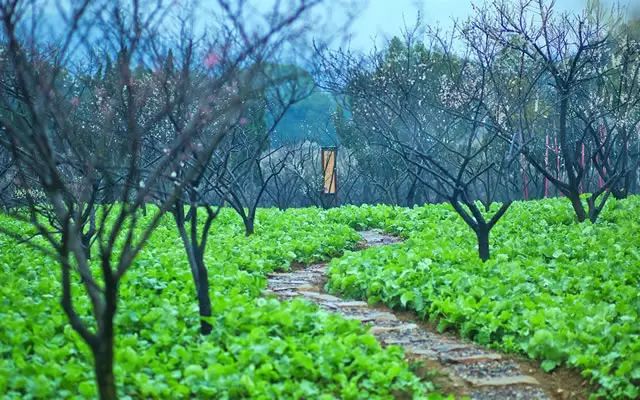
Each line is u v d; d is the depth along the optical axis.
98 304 7.29
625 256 16.31
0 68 9.88
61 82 13.53
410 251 17.22
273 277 17.05
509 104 21.08
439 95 23.05
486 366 10.63
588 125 22.88
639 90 23.66
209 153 9.20
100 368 7.21
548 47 20.31
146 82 14.87
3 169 17.92
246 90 8.99
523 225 21.75
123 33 9.16
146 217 25.70
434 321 12.71
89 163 10.05
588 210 23.44
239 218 26.09
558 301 12.55
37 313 10.80
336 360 9.64
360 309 13.79
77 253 7.46
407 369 10.10
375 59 23.23
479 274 14.87
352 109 27.77
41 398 8.12
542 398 9.66
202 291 10.90
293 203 44.38
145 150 18.89
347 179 40.81
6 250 17.41
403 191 43.38
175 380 8.84
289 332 10.75
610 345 10.41
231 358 9.46
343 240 21.09
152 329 10.62
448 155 29.44
